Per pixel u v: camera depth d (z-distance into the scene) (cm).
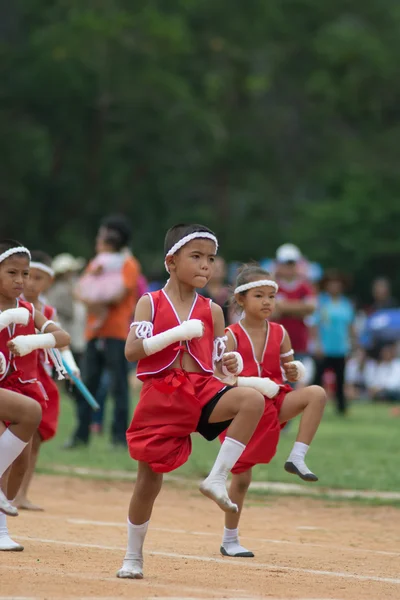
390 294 8125
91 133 8269
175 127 8250
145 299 1237
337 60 9356
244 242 8894
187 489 2112
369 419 3756
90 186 8400
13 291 1323
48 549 1370
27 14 8888
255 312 1471
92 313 2630
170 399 1187
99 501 1966
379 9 10194
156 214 8750
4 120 7862
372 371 4950
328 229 8038
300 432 1355
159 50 8194
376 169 8850
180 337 1193
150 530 1625
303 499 1994
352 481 2189
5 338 1305
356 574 1270
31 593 1060
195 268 1226
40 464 2409
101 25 7919
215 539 1544
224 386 1216
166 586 1130
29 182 8125
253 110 9356
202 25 9262
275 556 1395
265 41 9506
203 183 9219
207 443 2919
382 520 1797
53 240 8312
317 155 9556
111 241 2633
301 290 3009
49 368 1780
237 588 1138
